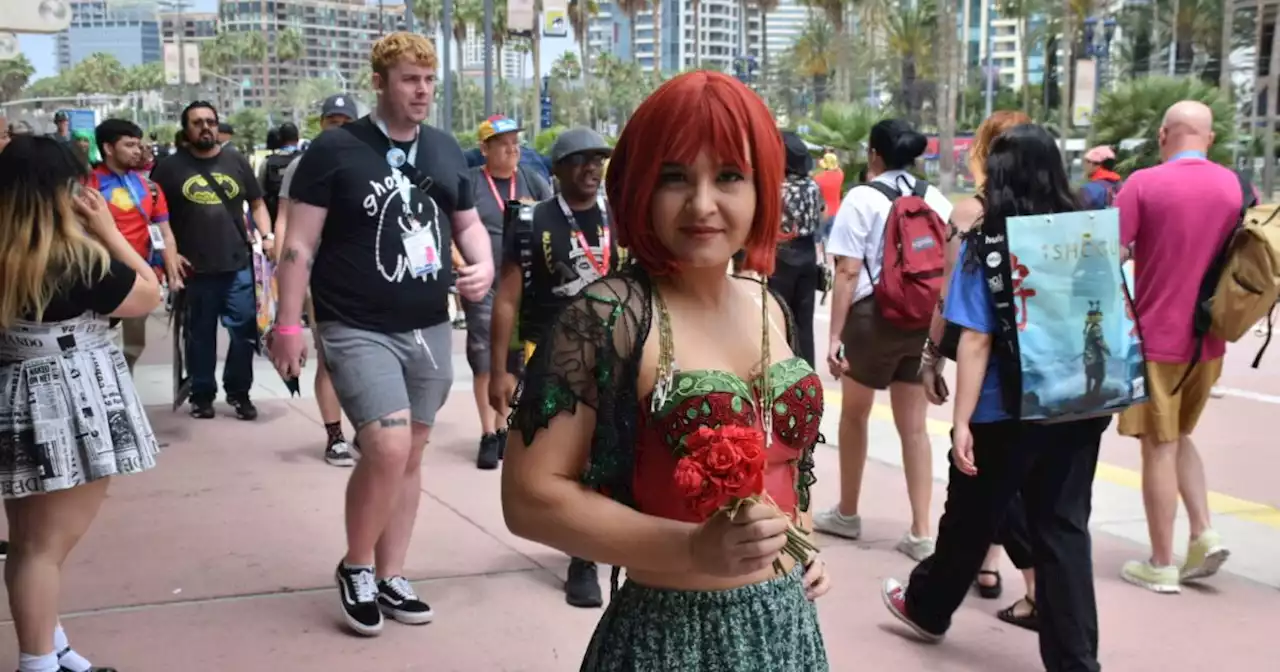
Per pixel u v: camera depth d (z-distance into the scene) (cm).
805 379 208
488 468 665
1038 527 373
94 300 345
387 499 414
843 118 3397
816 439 218
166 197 740
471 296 434
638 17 10394
